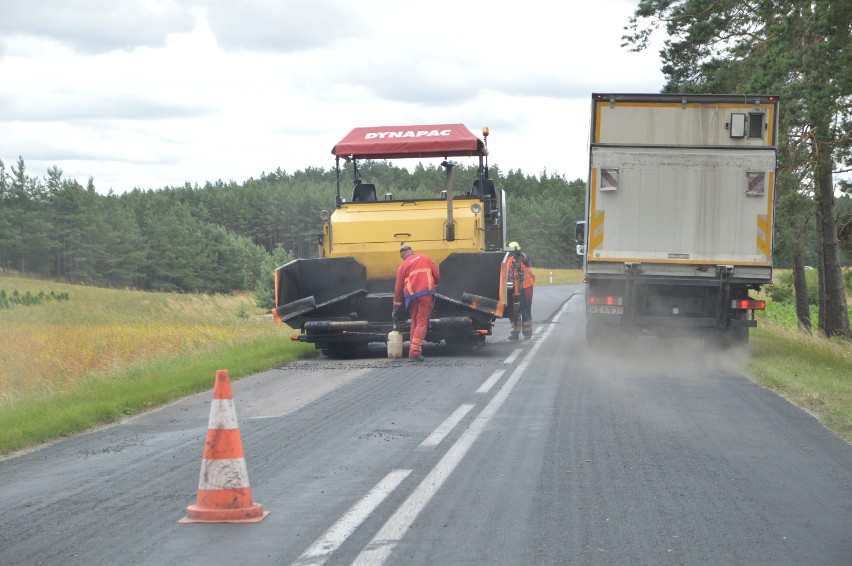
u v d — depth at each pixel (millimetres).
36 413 10688
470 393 12055
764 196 15938
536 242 173125
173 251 138375
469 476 7199
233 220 186125
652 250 16203
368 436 8984
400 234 17547
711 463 7727
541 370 14789
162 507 6398
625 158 16188
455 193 18359
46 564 5152
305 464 7727
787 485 6953
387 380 13602
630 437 8922
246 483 6086
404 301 16688
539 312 32656
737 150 15984
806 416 10297
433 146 17953
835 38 19938
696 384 13148
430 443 8594
